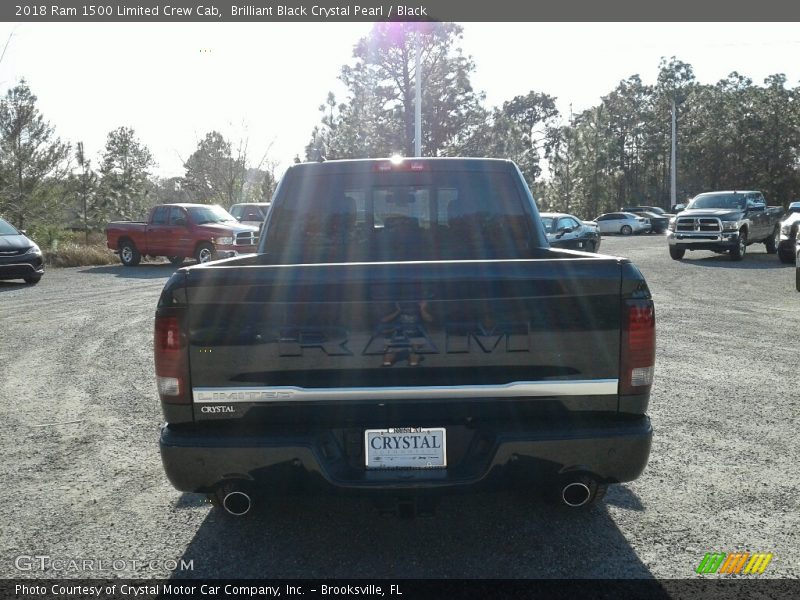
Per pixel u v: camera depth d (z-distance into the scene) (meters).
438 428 3.31
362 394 3.28
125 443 5.59
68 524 4.11
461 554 3.68
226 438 3.30
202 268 3.34
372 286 3.25
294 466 3.28
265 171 44.69
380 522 4.09
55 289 16.64
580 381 3.30
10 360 8.75
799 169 67.12
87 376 7.87
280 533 3.96
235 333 3.29
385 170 5.12
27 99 28.19
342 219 5.17
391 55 40.38
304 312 3.27
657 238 40.81
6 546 3.84
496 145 44.09
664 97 80.12
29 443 5.59
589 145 63.59
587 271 3.27
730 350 8.85
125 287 17.09
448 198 5.16
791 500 4.32
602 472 3.32
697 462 4.98
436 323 3.26
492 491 3.32
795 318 11.30
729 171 68.50
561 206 60.44
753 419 5.98
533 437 3.24
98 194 35.78
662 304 12.95
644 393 3.33
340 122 41.97
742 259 22.55
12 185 27.45
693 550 3.69
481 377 3.29
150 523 4.12
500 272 3.25
